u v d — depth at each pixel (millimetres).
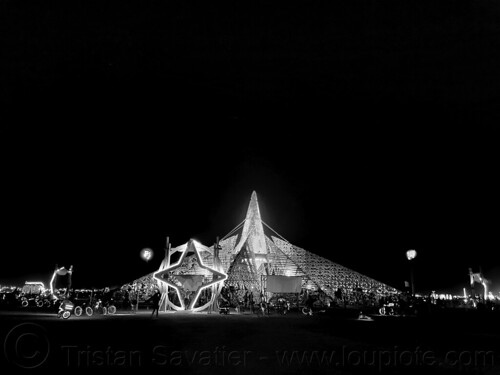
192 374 14656
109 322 36469
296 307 67250
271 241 91875
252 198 89938
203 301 65312
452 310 55375
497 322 41250
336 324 38531
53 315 43469
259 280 79125
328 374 15125
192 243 62188
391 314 57500
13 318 38781
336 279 86562
